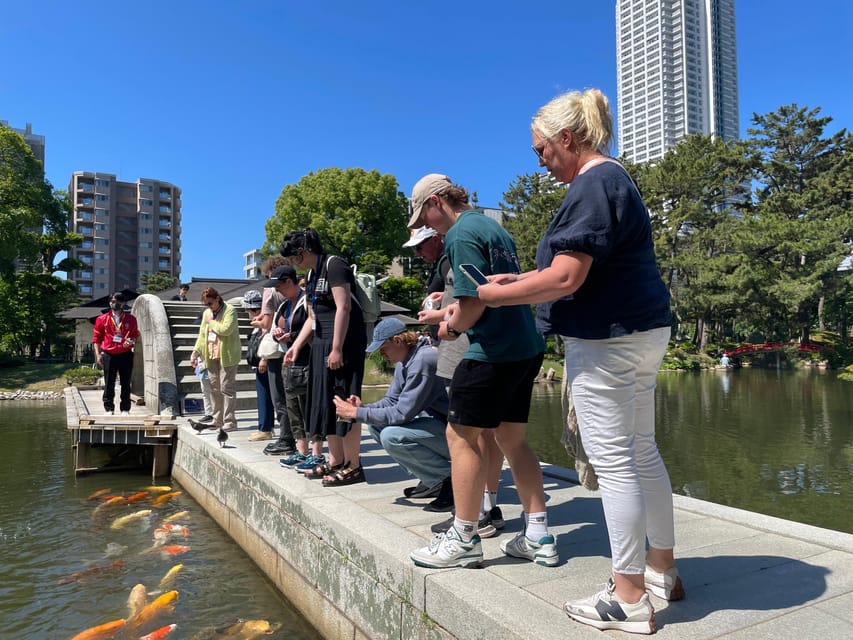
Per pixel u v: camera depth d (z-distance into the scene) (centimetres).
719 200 4891
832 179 4691
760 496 739
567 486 454
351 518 347
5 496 692
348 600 322
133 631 356
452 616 240
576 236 188
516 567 271
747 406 1761
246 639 347
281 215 4262
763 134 5041
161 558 485
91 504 654
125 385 958
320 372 434
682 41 15962
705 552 300
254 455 557
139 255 10350
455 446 265
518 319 260
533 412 1596
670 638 202
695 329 5119
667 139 15975
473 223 258
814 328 5597
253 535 476
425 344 400
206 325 745
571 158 221
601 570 267
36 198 3388
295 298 544
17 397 2361
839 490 764
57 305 3759
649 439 226
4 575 448
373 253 4084
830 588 249
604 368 205
